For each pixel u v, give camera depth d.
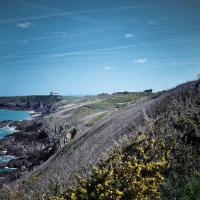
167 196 9.41
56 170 24.69
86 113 126.56
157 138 12.94
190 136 13.16
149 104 33.03
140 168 9.83
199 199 8.84
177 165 11.04
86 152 26.16
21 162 67.12
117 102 140.62
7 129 153.00
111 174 9.94
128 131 24.08
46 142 98.25
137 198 9.36
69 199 10.45
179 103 18.97
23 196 15.09
